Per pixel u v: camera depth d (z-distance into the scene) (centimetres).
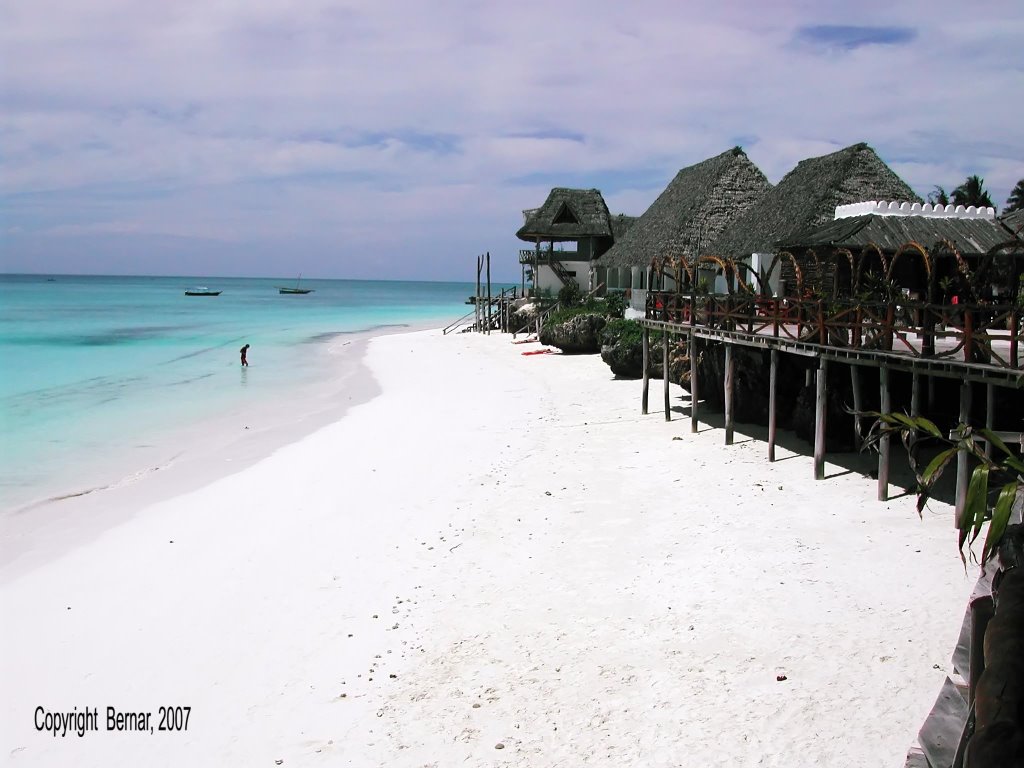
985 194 4703
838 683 934
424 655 1069
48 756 889
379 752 877
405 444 2261
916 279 2103
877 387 1859
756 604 1141
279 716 952
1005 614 401
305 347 5269
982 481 508
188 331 6481
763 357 2227
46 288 16812
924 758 544
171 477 1969
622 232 5400
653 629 1097
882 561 1246
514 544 1432
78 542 1514
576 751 855
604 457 2002
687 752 838
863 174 2625
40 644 1130
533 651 1061
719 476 1758
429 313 10331
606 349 3247
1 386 3403
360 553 1424
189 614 1211
